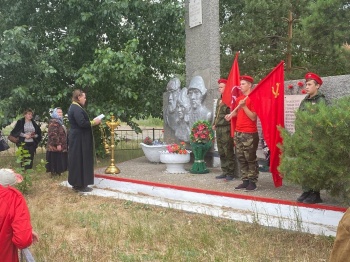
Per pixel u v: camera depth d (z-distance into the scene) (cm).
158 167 987
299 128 461
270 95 661
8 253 345
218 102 836
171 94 1064
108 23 1172
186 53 1060
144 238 546
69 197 793
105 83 1147
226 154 804
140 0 1148
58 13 1192
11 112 1097
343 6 1073
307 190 592
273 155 662
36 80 1109
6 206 342
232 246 505
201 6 989
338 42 1073
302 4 1453
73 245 532
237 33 1465
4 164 1218
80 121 795
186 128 1005
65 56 1168
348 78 632
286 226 559
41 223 619
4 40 1032
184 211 667
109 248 518
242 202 650
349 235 245
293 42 1452
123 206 720
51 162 988
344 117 414
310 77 589
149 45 1255
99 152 1216
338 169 438
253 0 1399
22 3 1150
